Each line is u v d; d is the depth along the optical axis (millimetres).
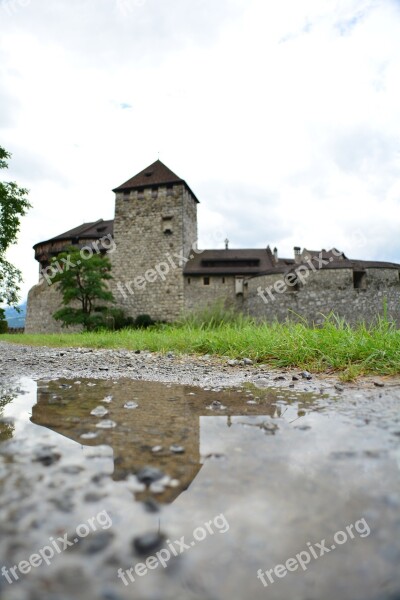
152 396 2195
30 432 1397
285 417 1596
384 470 961
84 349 7352
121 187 31438
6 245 18500
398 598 511
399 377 2521
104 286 29047
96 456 1108
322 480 904
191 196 33125
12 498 818
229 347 4859
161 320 28672
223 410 1773
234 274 29047
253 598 513
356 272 23797
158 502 798
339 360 3037
